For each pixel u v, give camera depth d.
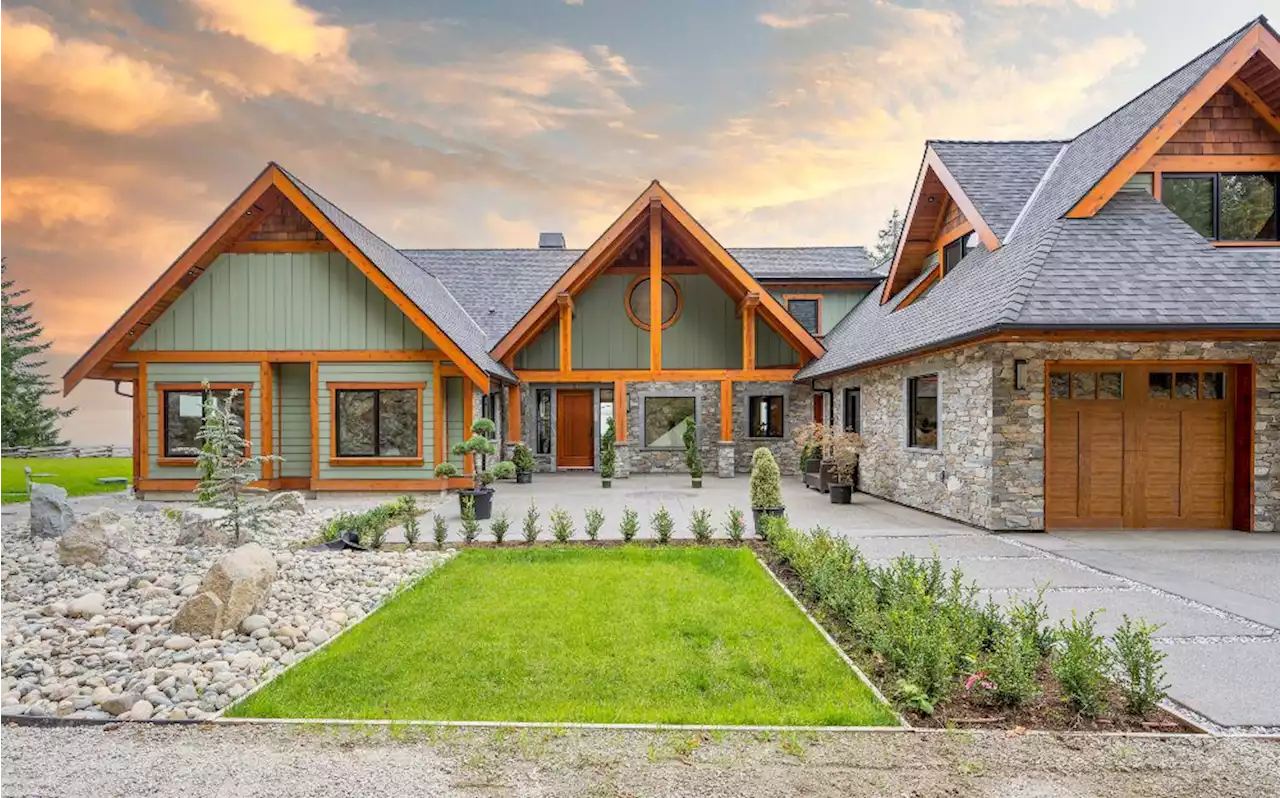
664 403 20.44
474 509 11.23
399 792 3.21
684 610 6.10
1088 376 10.30
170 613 6.17
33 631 5.66
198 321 14.79
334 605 6.41
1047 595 6.78
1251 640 5.45
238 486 9.66
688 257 20.45
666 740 3.70
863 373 15.59
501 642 5.34
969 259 13.22
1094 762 3.47
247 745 3.66
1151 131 10.31
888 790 3.22
